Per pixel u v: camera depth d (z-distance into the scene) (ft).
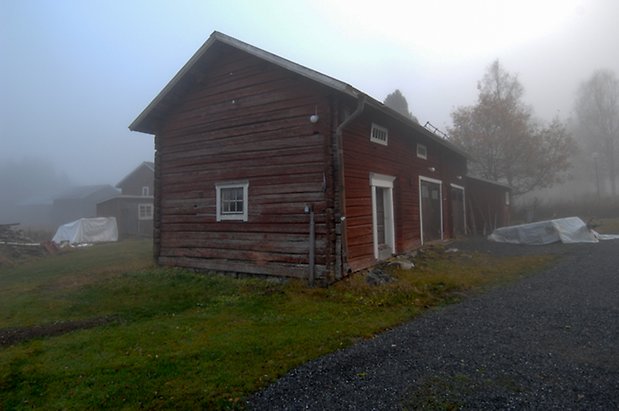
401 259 34.47
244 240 30.89
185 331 18.52
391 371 12.98
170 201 36.29
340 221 26.53
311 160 27.81
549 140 98.02
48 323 21.30
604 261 32.89
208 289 27.96
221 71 33.22
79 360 15.39
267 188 29.81
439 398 11.00
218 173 32.94
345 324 18.57
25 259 59.98
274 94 29.96
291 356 14.73
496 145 100.48
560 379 11.87
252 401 11.43
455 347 14.94
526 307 20.27
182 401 11.59
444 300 22.88
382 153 34.91
